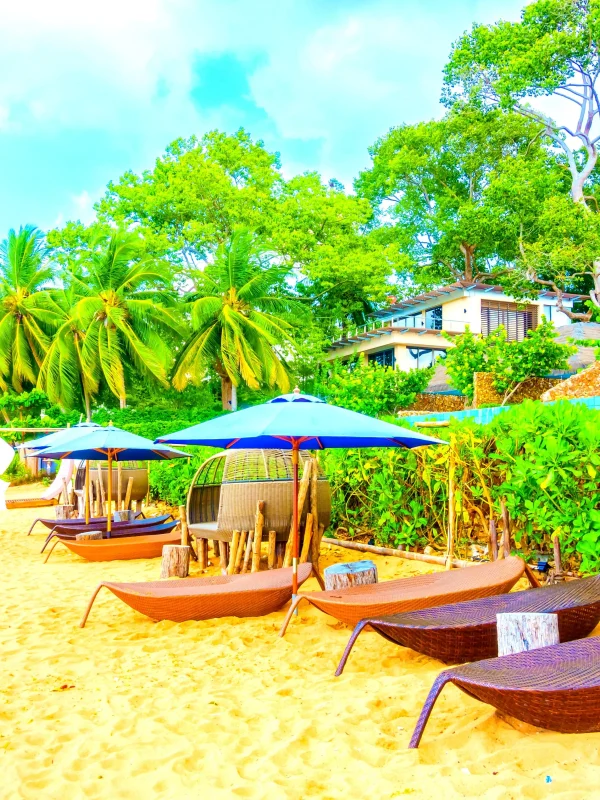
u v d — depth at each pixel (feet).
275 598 20.43
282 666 16.34
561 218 98.63
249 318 108.58
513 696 10.64
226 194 124.98
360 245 133.49
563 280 102.58
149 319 108.27
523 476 22.36
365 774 10.75
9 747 12.27
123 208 133.28
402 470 29.04
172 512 48.42
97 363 106.42
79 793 10.64
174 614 20.08
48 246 128.67
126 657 17.47
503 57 115.96
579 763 10.48
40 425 96.07
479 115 125.59
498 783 10.11
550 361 67.00
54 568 31.27
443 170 136.15
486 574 19.22
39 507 59.31
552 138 126.00
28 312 116.26
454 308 110.01
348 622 17.92
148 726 12.97
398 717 12.93
